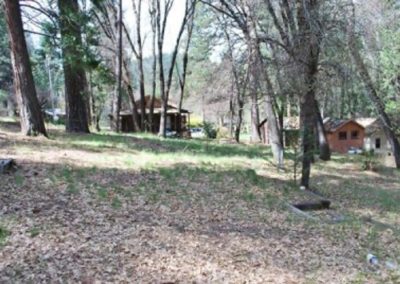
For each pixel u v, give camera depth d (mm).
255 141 32156
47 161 9984
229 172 12219
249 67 12680
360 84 15148
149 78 52469
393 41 20172
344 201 12070
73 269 5047
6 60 30000
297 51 11438
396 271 6398
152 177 10125
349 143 37312
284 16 12547
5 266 4887
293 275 5789
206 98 32812
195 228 7191
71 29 14117
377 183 16062
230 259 6047
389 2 19703
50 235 5852
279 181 12484
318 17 11023
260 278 5547
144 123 31781
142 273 5234
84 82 18219
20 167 9023
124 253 5688
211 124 41594
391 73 20516
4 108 37844
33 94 13023
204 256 6012
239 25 14930
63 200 7449
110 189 8523
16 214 6414
